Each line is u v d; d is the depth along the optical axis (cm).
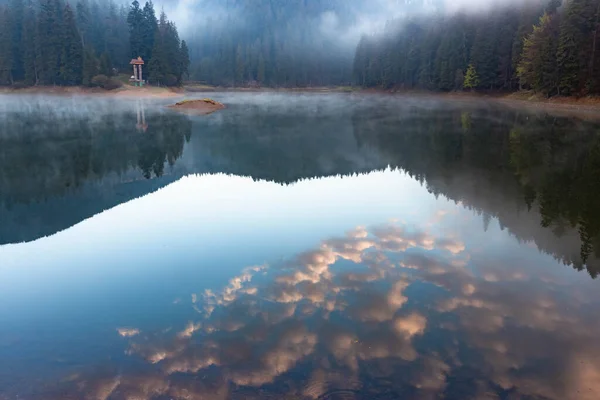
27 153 2636
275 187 1747
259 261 953
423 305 743
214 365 587
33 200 1591
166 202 1523
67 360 607
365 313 717
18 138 3219
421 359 595
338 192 1625
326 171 2086
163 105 6625
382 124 4219
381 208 1374
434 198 1489
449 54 9231
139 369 582
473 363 586
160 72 9312
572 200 1426
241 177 1977
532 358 596
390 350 615
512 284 822
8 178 1980
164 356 611
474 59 8244
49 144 2989
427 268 896
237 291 809
